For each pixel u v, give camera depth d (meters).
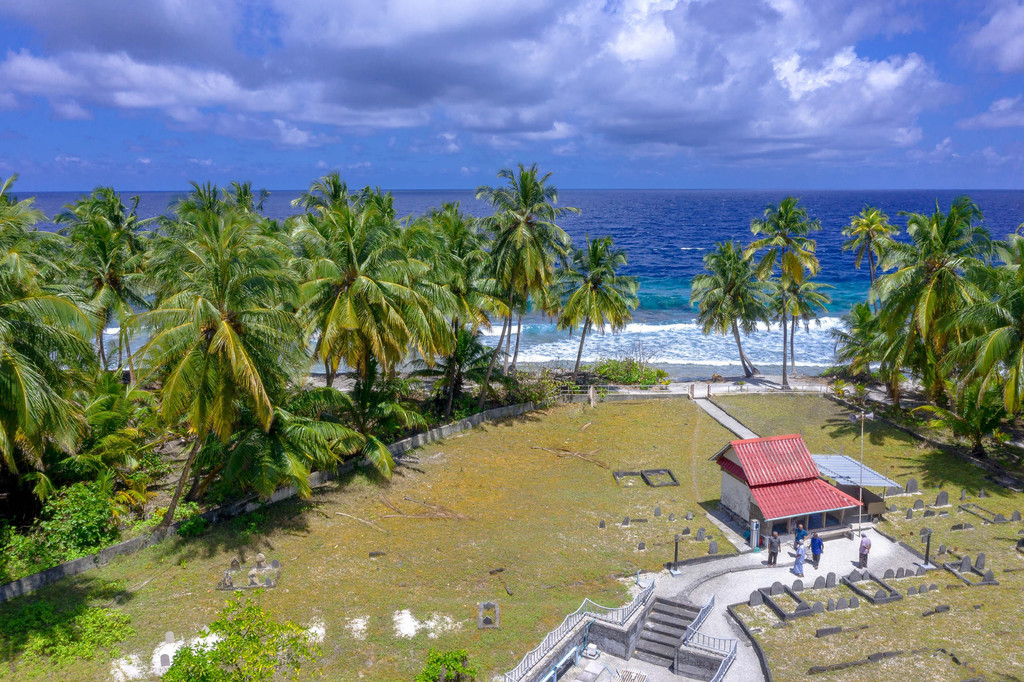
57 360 22.16
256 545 26.64
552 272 46.00
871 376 54.88
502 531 30.41
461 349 42.50
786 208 52.16
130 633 20.55
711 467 39.25
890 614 24.39
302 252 35.59
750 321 58.22
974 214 43.78
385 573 25.86
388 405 35.12
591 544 29.77
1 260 21.05
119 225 50.16
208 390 24.42
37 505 26.73
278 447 27.98
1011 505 33.22
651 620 24.91
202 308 23.28
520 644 22.22
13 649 19.23
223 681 16.83
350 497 32.16
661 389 52.75
